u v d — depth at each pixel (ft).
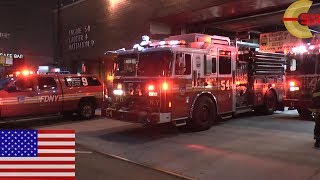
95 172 21.11
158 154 25.58
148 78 31.68
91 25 70.85
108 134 33.65
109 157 25.07
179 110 31.94
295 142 28.63
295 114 46.34
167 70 30.99
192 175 20.43
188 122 33.94
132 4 60.39
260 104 43.32
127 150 27.07
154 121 30.35
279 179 19.39
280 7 48.62
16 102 37.78
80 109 43.55
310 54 39.58
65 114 43.86
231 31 64.34
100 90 45.60
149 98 31.50
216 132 33.55
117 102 34.09
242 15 53.52
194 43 34.55
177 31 59.47
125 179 19.69
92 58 70.85
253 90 41.57
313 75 39.24
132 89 32.86
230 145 27.86
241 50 39.93
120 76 34.12
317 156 24.21
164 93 30.81
